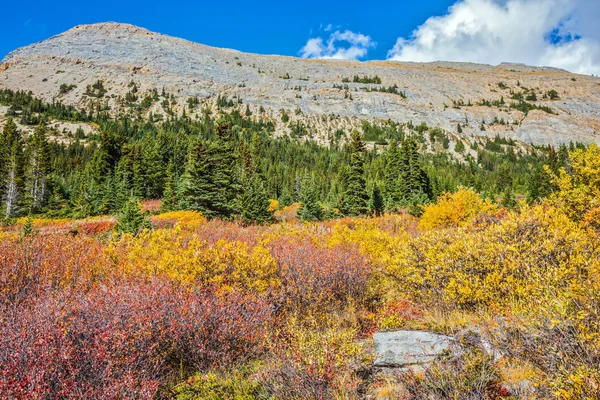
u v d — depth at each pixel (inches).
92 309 161.3
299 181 2844.5
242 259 233.0
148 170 1947.6
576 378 95.7
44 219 1224.2
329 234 492.1
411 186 1704.0
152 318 159.2
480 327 160.6
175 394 142.5
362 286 252.5
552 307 138.8
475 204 644.1
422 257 252.7
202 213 1016.9
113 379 122.3
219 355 165.5
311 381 127.1
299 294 226.4
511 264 196.5
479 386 112.5
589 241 214.4
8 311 164.7
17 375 112.0
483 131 7416.3
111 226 721.0
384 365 146.8
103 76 7800.2
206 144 1117.7
